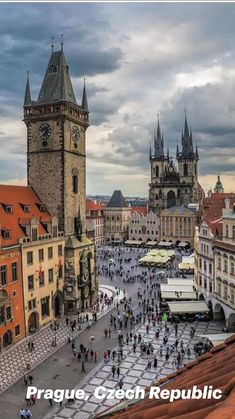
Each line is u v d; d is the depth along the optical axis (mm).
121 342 72188
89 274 97875
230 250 75875
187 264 135000
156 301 101375
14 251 73688
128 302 100562
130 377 58438
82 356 66312
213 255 84562
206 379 11805
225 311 79125
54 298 87812
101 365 62844
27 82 94688
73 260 92250
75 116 95812
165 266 149500
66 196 93125
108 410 16953
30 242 78750
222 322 84312
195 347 68188
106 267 149875
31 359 65250
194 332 77812
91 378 58156
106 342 73250
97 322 85125
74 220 96812
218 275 82438
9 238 74000
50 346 71250
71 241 93375
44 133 93312
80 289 94750
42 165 94062
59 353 67938
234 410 6688
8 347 70688
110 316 88875
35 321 80812
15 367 62031
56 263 88688
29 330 78812
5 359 65312
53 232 88250
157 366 62375
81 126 99750
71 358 65750
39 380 57531
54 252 88000
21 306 75438
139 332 78312
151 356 66312
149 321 84750
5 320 70312
